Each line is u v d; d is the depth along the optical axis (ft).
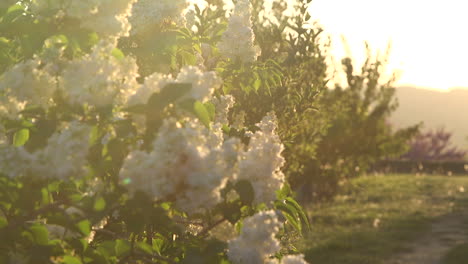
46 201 9.45
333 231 43.86
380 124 71.20
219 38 16.85
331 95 61.36
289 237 15.31
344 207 56.08
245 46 16.21
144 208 8.23
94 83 8.48
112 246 10.30
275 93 22.45
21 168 8.16
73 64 8.63
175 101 8.39
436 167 106.52
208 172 8.03
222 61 17.13
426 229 46.16
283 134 22.71
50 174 8.14
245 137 11.43
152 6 12.89
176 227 9.02
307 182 55.98
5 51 10.09
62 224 9.62
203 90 8.56
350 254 37.11
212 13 18.80
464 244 39.29
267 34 25.08
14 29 9.46
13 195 9.15
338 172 63.10
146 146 8.30
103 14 9.44
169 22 13.21
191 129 8.27
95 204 9.07
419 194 67.10
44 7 9.61
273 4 26.76
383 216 51.11
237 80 16.49
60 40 9.34
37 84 8.84
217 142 9.89
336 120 59.41
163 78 8.93
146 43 12.46
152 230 11.60
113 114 8.75
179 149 7.80
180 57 13.53
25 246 9.46
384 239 41.65
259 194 9.45
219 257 9.84
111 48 8.86
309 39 24.59
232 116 18.60
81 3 9.20
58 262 9.18
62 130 8.50
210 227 10.50
